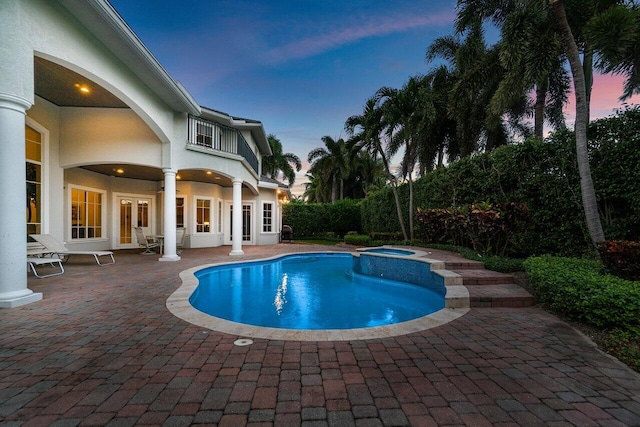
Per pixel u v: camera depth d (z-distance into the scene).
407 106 13.39
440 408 2.09
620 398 2.23
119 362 2.73
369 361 2.80
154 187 13.95
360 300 6.49
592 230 5.64
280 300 6.44
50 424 1.88
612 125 5.83
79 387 2.30
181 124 9.95
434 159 16.02
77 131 8.87
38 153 8.18
